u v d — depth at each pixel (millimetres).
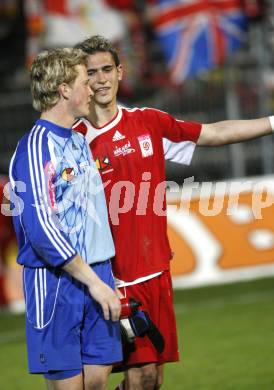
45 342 14695
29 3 46500
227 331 29516
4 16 56781
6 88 54312
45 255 14203
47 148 14492
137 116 17203
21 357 28031
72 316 14656
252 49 48438
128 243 16938
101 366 15039
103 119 16922
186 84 49406
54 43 46281
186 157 17547
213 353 26391
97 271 14992
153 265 17078
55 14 46281
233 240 40125
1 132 49688
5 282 37312
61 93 14602
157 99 49719
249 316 31859
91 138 16875
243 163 47062
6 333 32594
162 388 22719
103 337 14977
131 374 17219
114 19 47469
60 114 14734
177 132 17328
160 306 17266
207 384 22797
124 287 17031
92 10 46938
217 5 46531
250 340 27781
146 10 47938
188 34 46625
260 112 48094
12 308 37156
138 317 15344
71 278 14656
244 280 39594
